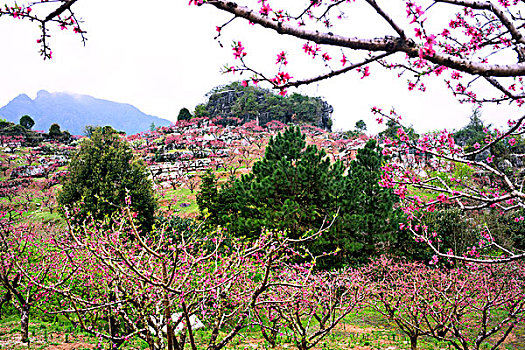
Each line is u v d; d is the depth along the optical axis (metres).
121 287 6.37
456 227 21.52
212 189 27.00
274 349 9.96
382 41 2.05
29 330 10.74
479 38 3.32
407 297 10.68
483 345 11.41
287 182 18.81
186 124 85.69
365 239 20.09
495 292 9.66
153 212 28.39
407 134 4.61
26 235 11.21
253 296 6.12
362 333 13.15
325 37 2.02
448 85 4.14
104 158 28.22
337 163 21.31
